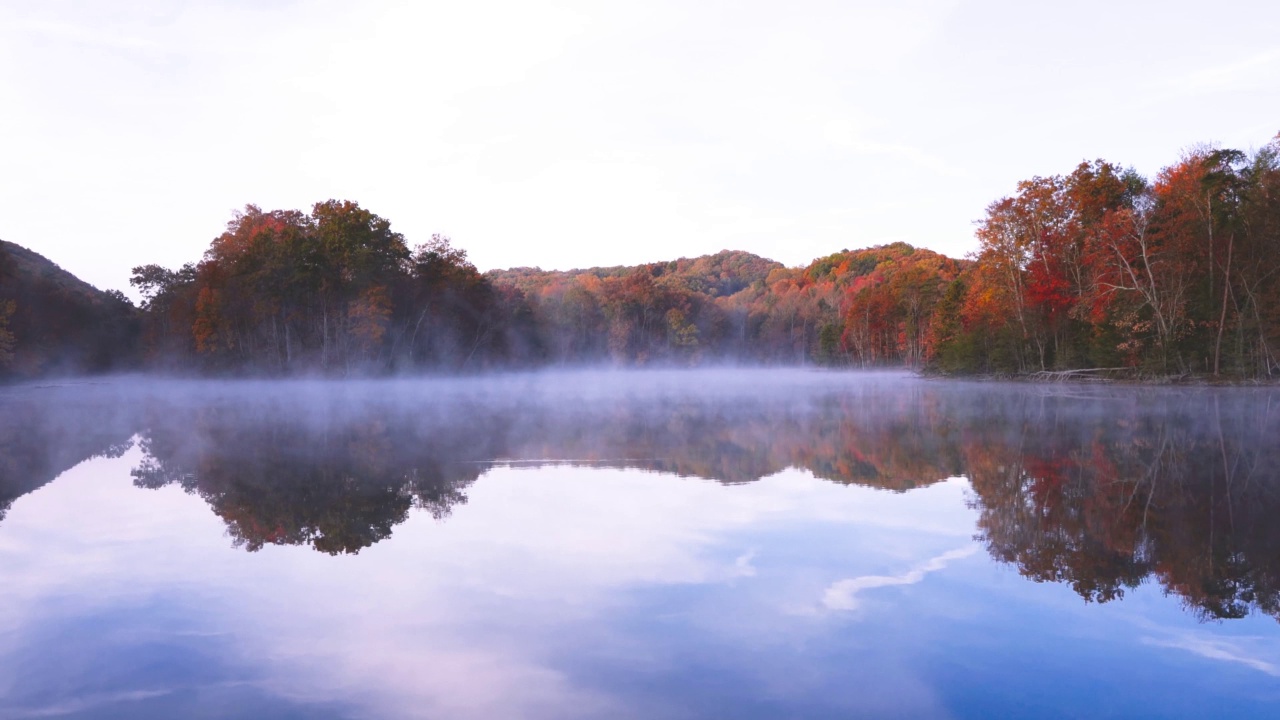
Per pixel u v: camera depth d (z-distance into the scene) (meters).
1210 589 7.08
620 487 12.35
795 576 7.51
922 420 24.25
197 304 63.56
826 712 4.81
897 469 14.05
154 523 10.09
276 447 18.39
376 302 61.97
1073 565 7.85
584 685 5.20
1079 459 15.12
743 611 6.57
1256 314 40.38
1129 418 24.11
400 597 7.00
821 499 11.27
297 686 5.23
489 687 5.18
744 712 4.81
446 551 8.55
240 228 70.56
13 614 6.65
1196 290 42.66
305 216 67.19
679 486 12.40
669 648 5.80
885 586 7.20
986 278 56.38
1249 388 39.59
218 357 63.81
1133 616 6.41
